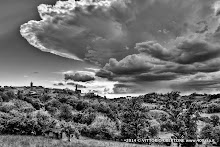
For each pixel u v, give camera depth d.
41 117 52.50
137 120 76.75
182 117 74.19
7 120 48.81
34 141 33.41
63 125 50.34
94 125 70.25
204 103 183.38
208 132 65.81
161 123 90.81
